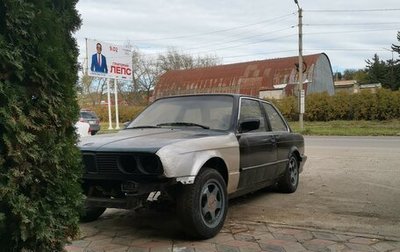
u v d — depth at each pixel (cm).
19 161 287
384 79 6250
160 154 448
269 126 696
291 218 584
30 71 294
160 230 531
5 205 284
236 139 568
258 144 620
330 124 3397
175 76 6047
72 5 330
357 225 547
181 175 459
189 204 470
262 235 505
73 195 325
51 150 306
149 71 7394
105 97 6675
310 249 455
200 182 480
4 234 293
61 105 314
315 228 533
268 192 766
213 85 5469
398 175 932
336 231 520
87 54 3009
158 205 488
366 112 3566
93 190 497
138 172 458
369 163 1135
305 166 1098
